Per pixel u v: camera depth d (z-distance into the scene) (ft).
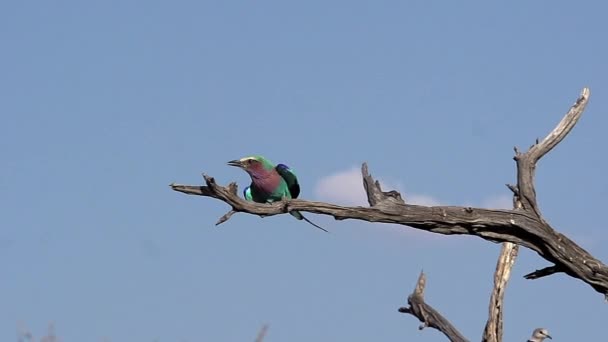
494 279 55.21
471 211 47.62
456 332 53.36
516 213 48.14
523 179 48.14
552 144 48.55
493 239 48.73
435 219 47.34
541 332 54.34
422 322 55.01
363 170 48.60
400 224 47.57
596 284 48.91
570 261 48.52
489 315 55.01
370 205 47.67
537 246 48.83
